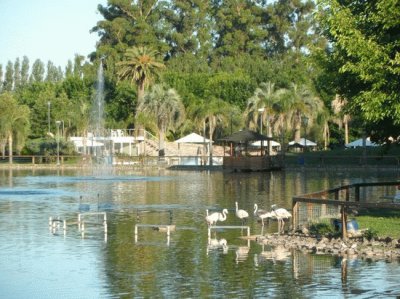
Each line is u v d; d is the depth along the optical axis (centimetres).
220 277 2427
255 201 4869
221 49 18162
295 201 3238
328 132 12288
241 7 18825
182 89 13862
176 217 4012
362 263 2627
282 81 14038
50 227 3609
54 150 11500
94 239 3222
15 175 8619
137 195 5503
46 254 2866
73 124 12606
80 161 11019
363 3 3462
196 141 11444
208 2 19250
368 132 3809
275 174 8350
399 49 3266
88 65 16188
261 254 2817
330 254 2798
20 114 11069
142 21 16800
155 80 13638
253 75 14725
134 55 12938
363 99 3344
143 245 3056
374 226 3256
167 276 2452
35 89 15000
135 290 2266
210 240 3167
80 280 2409
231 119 11650
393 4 3170
